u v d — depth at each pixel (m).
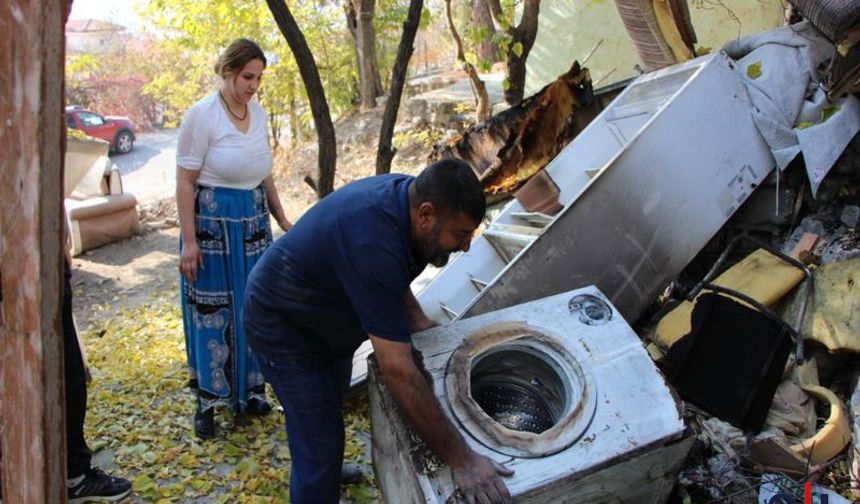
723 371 2.98
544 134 4.89
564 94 4.76
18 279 1.47
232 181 3.10
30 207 1.40
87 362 4.27
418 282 4.50
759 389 2.90
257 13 8.52
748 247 3.78
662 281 3.50
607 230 3.36
